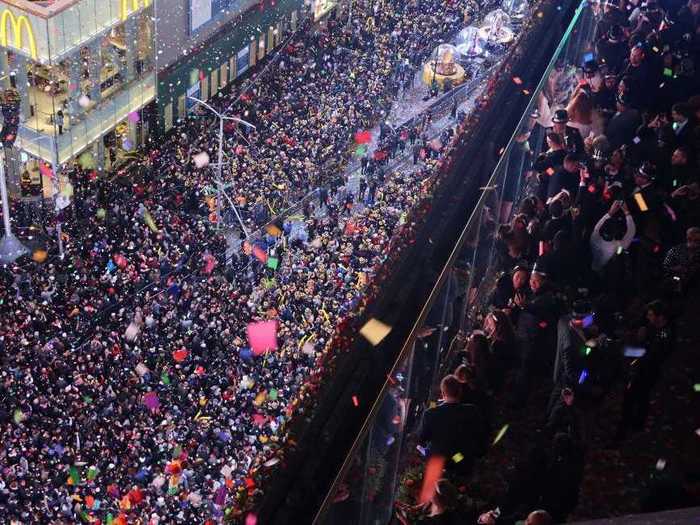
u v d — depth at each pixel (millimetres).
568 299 11398
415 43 59781
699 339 11070
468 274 9859
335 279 38688
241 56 58844
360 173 50656
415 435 8547
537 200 12203
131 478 28156
